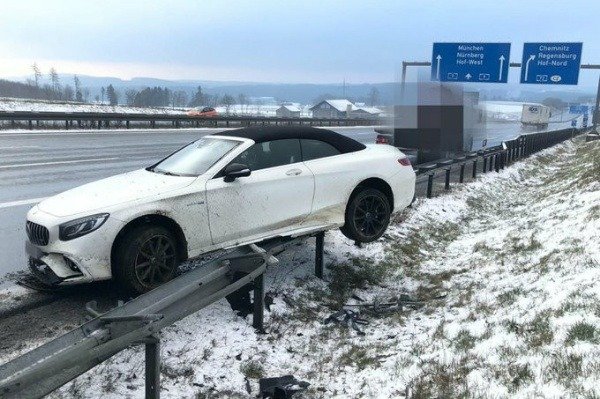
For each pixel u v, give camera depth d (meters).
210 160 6.06
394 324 6.05
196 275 4.60
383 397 4.29
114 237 5.07
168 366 4.52
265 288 6.40
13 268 6.42
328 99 132.88
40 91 125.69
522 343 4.72
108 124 29.09
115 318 3.46
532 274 7.00
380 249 8.53
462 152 17.16
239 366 4.74
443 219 11.56
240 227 5.93
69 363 3.11
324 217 6.66
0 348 4.51
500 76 29.62
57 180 11.70
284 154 6.46
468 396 3.94
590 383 3.63
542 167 24.36
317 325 5.89
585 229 8.28
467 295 6.75
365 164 7.11
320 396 4.38
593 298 5.20
